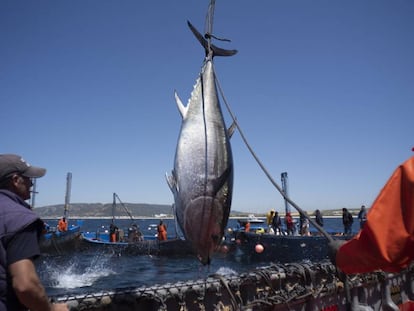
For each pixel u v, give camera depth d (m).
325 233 2.17
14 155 2.31
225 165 3.85
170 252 17.52
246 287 3.85
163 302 3.16
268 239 15.55
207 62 4.22
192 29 4.23
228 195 3.84
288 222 17.56
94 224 91.06
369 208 1.53
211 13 4.23
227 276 3.83
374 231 1.44
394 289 5.10
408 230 1.35
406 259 1.41
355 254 1.58
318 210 16.00
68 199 23.34
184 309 3.30
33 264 1.94
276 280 4.05
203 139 3.81
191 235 3.66
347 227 16.02
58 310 2.12
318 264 4.48
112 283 12.23
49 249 17.67
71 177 23.69
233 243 17.12
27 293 1.86
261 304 3.71
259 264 15.48
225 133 4.00
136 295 3.11
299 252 14.35
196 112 3.97
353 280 4.43
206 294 3.54
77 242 18.94
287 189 17.80
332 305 4.33
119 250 18.42
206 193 3.67
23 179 2.29
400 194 1.40
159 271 14.81
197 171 3.71
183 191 3.69
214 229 3.72
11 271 1.88
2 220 1.96
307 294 3.99
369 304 4.74
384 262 1.43
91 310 2.90
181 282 3.52
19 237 1.93
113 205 21.58
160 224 19.48
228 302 3.67
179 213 3.71
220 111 4.09
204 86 4.09
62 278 13.38
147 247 17.95
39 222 2.06
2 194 2.13
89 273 14.47
